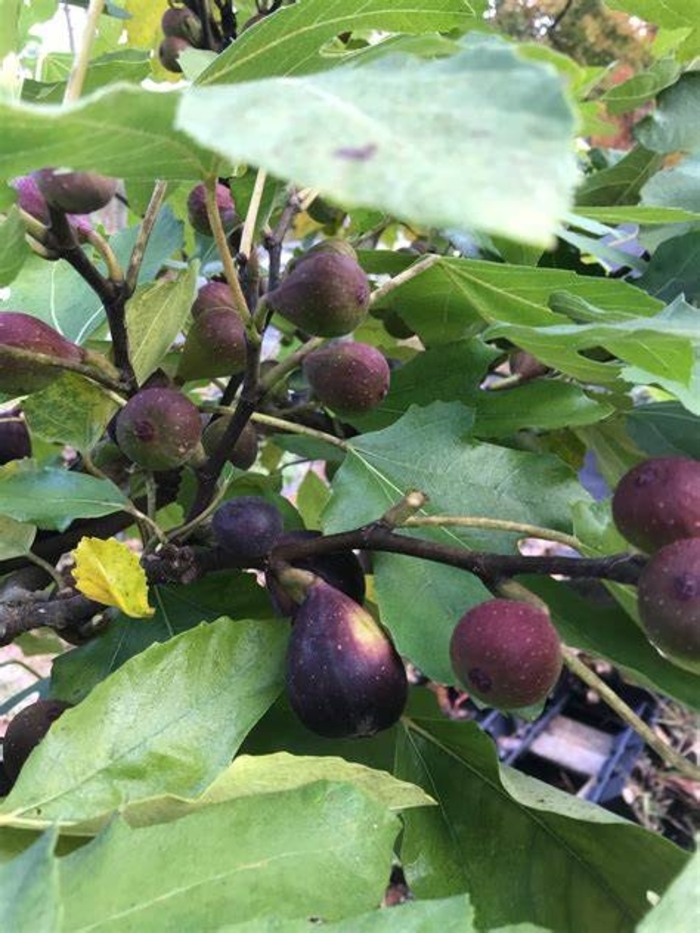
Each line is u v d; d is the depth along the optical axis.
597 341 0.26
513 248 0.38
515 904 0.27
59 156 0.17
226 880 0.19
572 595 0.31
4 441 0.36
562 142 0.11
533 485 0.31
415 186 0.11
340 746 0.30
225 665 0.24
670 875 0.25
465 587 0.28
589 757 0.75
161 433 0.27
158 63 0.56
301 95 0.13
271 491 0.38
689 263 0.37
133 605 0.27
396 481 0.32
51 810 0.21
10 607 0.30
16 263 0.25
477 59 0.12
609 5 0.39
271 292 0.26
